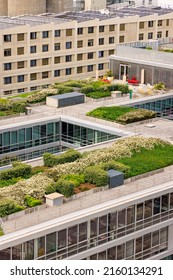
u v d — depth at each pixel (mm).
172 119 107812
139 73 117750
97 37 151750
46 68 143500
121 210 58375
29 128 87500
